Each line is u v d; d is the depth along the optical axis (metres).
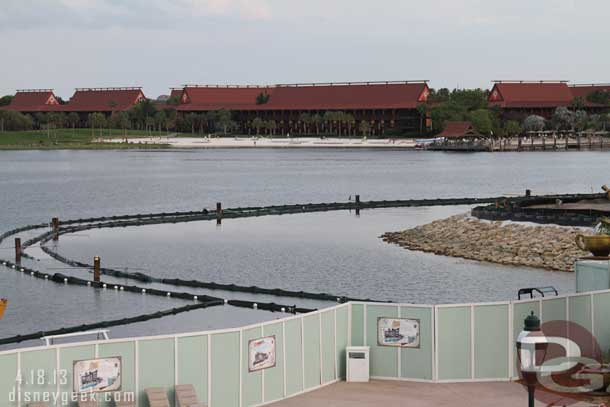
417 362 36.62
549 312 37.06
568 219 106.06
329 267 90.69
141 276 83.38
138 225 134.00
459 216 118.00
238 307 69.62
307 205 155.50
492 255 90.69
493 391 34.88
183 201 189.50
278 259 97.69
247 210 150.62
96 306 71.50
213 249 106.88
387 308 36.91
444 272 84.06
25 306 71.69
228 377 33.41
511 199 145.88
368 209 154.12
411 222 132.00
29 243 112.62
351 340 37.50
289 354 35.19
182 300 73.31
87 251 106.69
